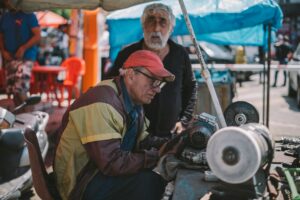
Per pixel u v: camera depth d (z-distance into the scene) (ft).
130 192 9.16
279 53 51.29
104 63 39.96
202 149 9.02
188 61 14.37
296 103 38.01
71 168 9.23
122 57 14.28
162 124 13.64
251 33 21.07
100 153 8.76
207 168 8.82
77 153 9.26
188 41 32.45
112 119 9.00
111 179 9.14
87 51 34.88
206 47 44.83
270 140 7.69
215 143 6.99
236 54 47.88
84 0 13.35
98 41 35.32
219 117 9.76
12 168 13.53
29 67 23.86
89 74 35.14
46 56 41.42
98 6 13.48
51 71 31.63
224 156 6.91
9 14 23.68
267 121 17.38
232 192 7.40
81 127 9.01
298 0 78.79
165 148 9.23
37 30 23.95
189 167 8.91
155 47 13.56
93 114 8.91
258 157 6.75
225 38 21.27
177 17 17.02
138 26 18.99
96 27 34.78
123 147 9.66
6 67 23.88
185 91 14.55
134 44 14.33
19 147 13.56
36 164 9.37
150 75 9.23
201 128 8.99
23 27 23.70
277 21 16.48
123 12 19.26
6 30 23.67
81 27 39.50
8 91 23.84
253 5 16.26
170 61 13.82
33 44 23.84
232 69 25.41
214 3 16.98
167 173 9.04
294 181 8.24
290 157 10.57
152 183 9.17
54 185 9.75
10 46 23.70
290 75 40.91
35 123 16.12
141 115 9.93
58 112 29.81
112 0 13.12
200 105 19.80
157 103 13.52
